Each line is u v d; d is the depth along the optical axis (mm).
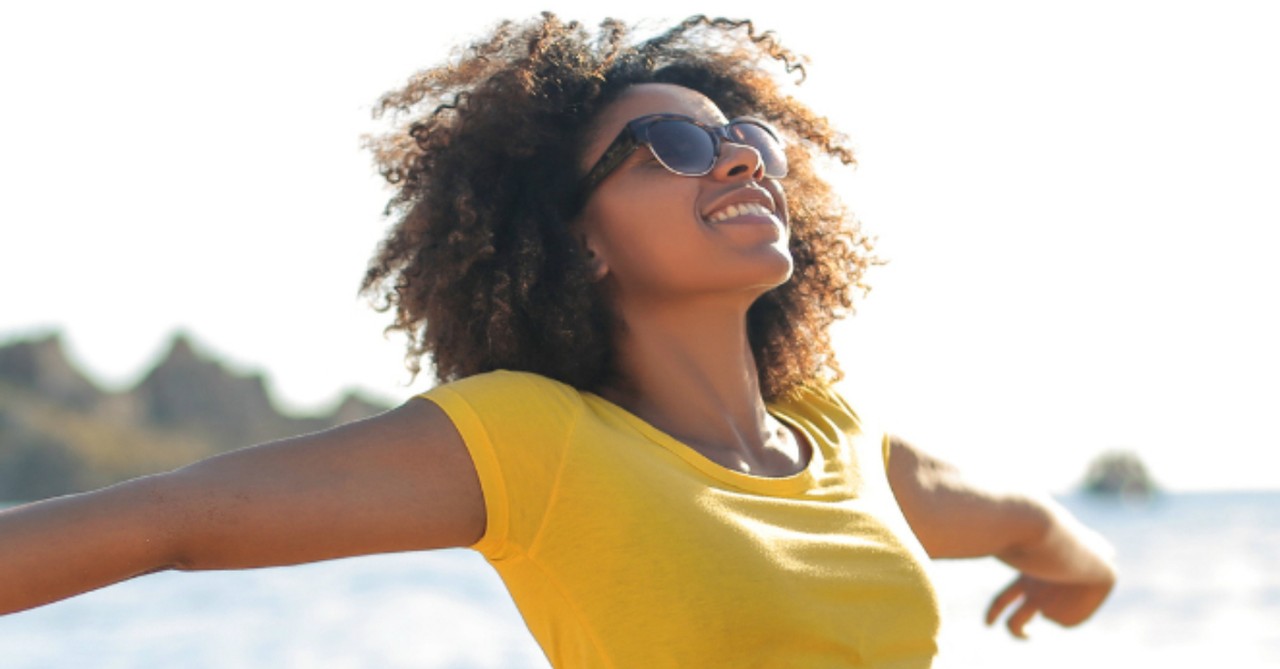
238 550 1820
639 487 2014
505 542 2025
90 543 1709
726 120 2561
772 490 2145
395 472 1921
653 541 1978
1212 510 60125
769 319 2670
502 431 1997
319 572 20297
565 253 2377
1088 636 10219
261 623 13695
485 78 2572
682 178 2307
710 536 1990
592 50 2578
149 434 86062
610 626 1984
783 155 2480
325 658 10766
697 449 2242
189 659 11195
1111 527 39000
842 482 2283
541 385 2105
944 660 2223
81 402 86875
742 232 2271
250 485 1827
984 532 2805
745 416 2348
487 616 13688
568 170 2428
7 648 12273
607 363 2375
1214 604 13336
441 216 2461
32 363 86562
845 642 2020
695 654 1945
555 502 2004
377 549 1928
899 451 2645
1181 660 9102
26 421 79562
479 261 2416
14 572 1664
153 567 1779
